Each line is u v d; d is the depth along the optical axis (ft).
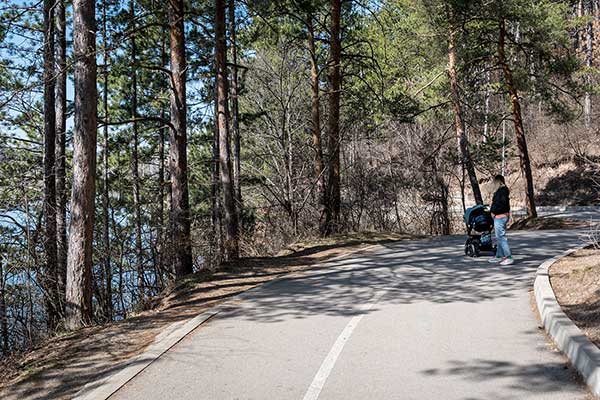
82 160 31.53
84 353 21.65
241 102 88.58
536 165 141.08
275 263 43.45
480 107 103.91
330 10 69.56
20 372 20.33
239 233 63.87
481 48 86.28
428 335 21.66
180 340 22.12
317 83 66.33
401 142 93.61
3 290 42.50
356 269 38.63
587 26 145.48
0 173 46.01
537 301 25.88
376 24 84.84
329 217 64.44
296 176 81.35
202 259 61.98
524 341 20.39
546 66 86.38
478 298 27.84
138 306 34.45
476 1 74.74
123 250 59.88
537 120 147.33
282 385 16.93
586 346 16.99
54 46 52.80
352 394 16.02
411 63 89.35
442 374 17.34
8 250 43.27
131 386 17.25
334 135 65.36
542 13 78.23
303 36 69.56
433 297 28.58
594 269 27.14
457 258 41.47
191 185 81.51
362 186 84.07
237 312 26.78
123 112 83.76
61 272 45.91
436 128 94.99
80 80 31.60
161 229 58.39
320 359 19.26
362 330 22.77
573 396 15.12
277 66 80.02
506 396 15.40
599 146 127.34
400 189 91.25
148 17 65.57
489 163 101.65
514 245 47.11
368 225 86.53
